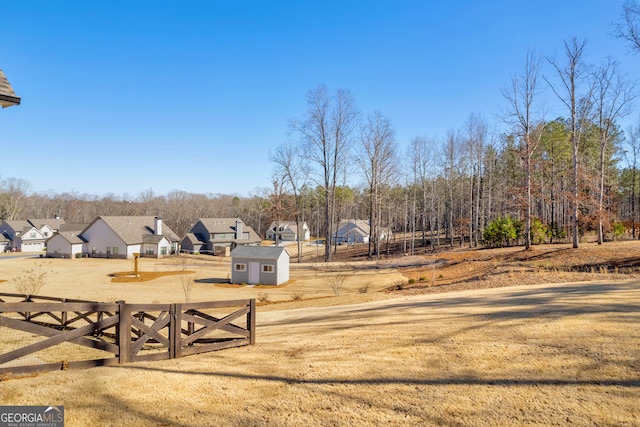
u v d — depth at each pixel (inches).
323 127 1598.2
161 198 4852.4
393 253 1866.4
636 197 2038.6
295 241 3422.7
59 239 2111.2
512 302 410.3
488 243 1451.8
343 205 3393.2
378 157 1672.0
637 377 190.2
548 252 962.7
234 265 1205.7
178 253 2341.3
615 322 280.5
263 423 166.4
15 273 1438.2
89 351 358.6
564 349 234.7
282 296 944.9
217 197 5423.2
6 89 272.2
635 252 815.7
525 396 180.7
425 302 506.6
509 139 1765.5
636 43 750.5
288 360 257.8
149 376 225.1
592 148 1562.5
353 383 207.0
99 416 173.2
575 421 157.3
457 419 164.1
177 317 276.1
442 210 2426.2
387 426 161.0
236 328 312.8
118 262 1868.8
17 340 393.7
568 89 986.1
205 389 205.0
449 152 1836.9
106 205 4256.9
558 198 1504.7
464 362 227.3
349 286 999.6
